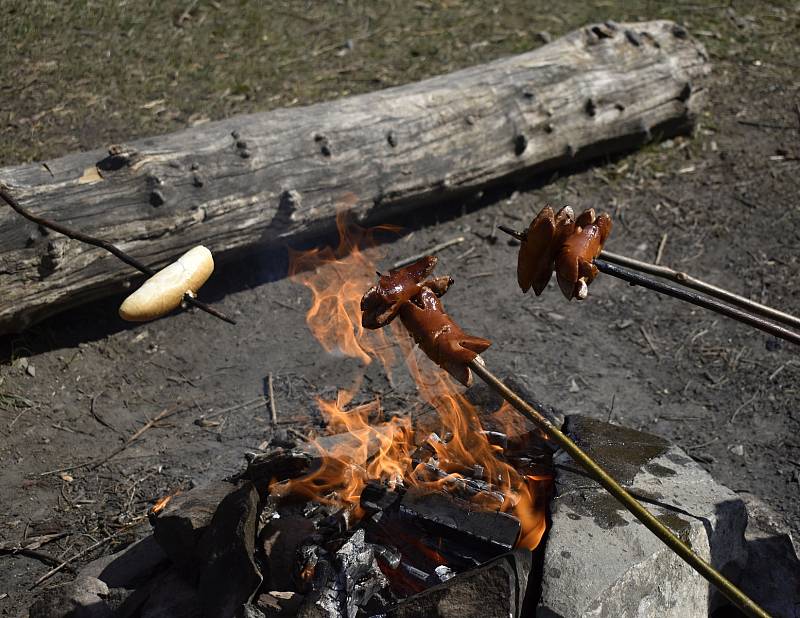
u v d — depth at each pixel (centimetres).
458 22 378
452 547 163
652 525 141
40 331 238
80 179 227
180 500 171
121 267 230
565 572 152
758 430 222
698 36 374
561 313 255
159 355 239
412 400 225
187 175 236
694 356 242
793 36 379
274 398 227
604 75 296
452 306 256
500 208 289
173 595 162
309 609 150
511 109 280
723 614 176
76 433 218
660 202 294
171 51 343
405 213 282
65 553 191
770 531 188
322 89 332
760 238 279
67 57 334
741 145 318
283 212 247
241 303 254
